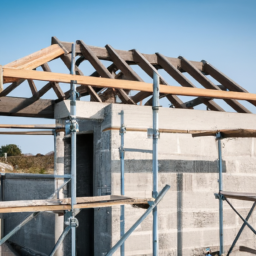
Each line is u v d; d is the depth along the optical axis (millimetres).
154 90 4664
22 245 7867
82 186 7215
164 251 6180
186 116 6625
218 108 7844
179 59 8414
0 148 23672
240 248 6766
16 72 3922
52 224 6871
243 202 6930
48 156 18641
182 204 6422
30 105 7363
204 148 6746
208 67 8664
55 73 4125
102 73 6816
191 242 6414
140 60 7695
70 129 4031
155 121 4629
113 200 4410
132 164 6113
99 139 6371
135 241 5969
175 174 6430
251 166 7141
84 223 7082
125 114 6117
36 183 7586
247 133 5637
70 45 7285
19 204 3668
